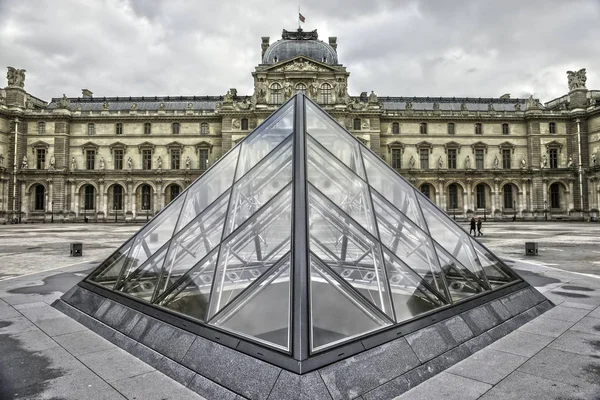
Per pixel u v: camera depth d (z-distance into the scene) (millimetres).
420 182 92438
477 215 93750
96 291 11742
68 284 16359
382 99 105625
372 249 9391
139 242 12477
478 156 95812
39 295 14219
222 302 8609
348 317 7465
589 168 88938
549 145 94375
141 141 94500
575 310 11875
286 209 9578
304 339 6512
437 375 7262
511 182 93250
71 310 11586
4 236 46812
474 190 93438
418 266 10500
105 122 94312
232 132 88250
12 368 7699
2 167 85250
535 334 9633
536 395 6508
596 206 87625
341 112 87438
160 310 9211
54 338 9469
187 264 10484
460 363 7824
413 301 8891
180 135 94312
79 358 8211
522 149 95812
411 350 7457
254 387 6266
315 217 10008
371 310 7855
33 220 89875
